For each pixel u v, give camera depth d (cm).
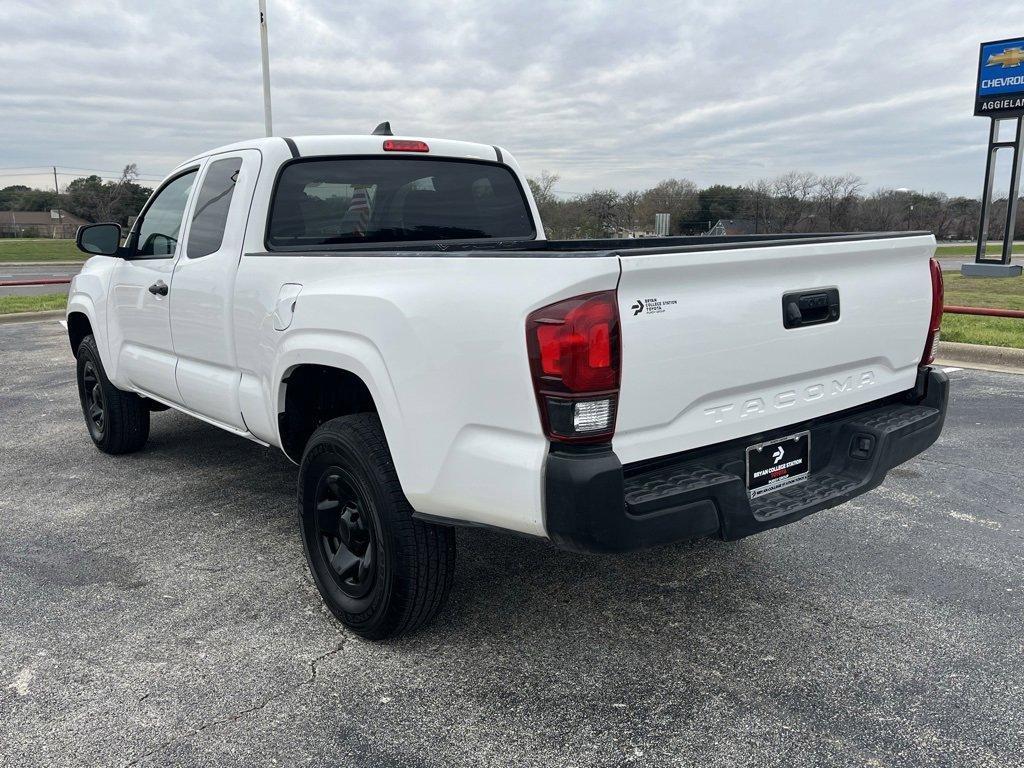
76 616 316
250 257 347
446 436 251
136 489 470
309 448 304
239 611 321
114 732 243
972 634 296
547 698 259
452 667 278
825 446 299
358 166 388
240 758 230
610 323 219
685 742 236
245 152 374
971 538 387
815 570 354
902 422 304
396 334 260
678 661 280
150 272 433
